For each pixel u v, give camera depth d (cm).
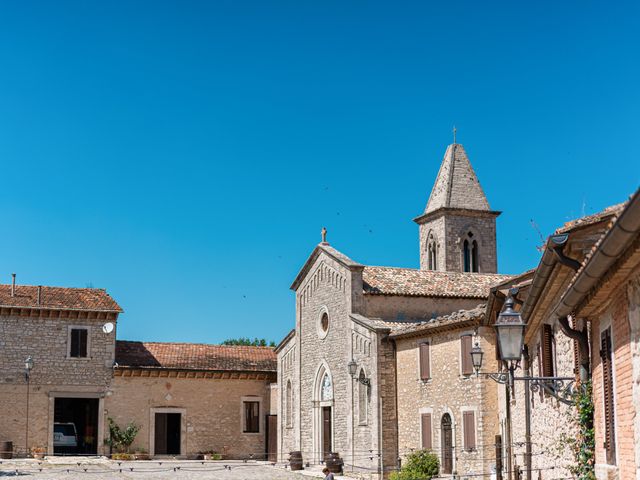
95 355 5594
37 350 5478
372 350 4341
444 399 3816
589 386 1495
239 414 5888
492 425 3497
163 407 5712
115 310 5603
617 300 1197
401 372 4241
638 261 997
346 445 4578
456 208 6550
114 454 5403
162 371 5706
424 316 4638
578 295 1249
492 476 3381
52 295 5653
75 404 5675
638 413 1088
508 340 1530
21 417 5388
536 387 2259
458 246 6544
